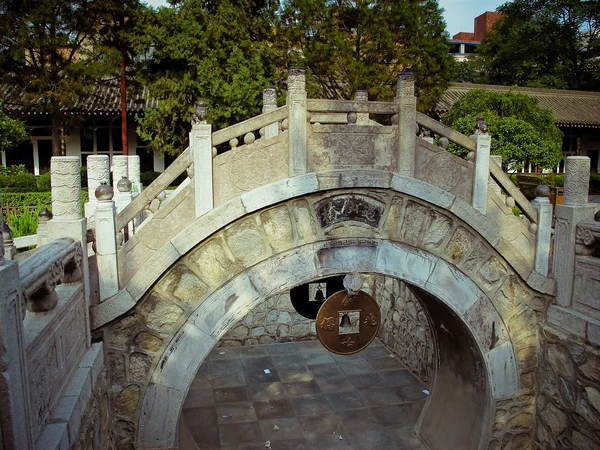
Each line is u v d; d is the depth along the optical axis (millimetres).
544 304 4977
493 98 12883
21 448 2117
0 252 2043
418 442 5738
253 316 8586
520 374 5020
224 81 12859
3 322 1963
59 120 15148
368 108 4348
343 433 5891
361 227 4477
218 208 4066
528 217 4930
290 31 13336
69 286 3438
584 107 21172
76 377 3189
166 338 4156
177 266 4133
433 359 6449
